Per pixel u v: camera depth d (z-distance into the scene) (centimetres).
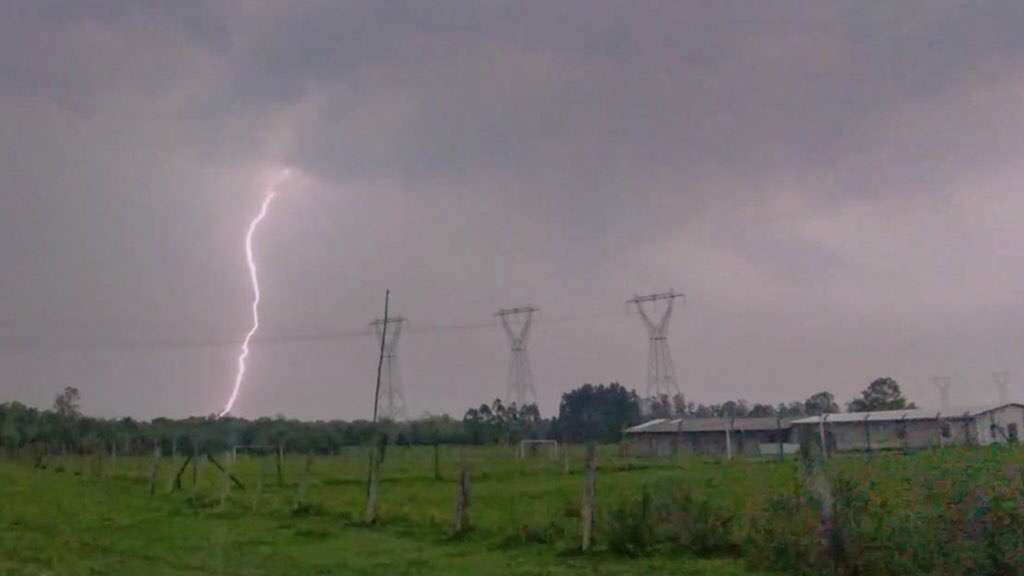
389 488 4078
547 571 1856
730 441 7431
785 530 1808
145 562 2097
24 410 8969
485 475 4862
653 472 4638
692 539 1991
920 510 1661
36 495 3847
